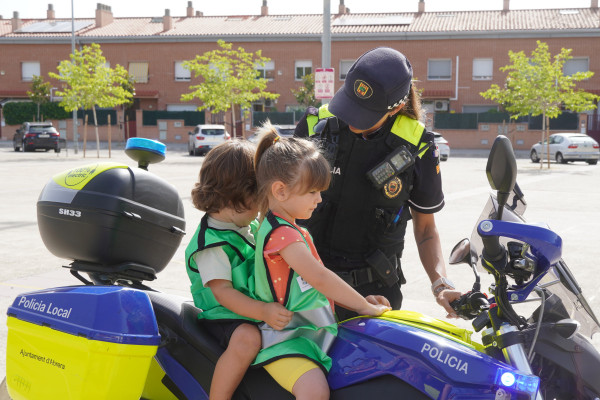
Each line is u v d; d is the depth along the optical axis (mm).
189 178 17328
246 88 32438
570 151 26766
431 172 2539
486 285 5984
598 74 39906
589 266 6777
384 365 1910
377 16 45812
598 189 15227
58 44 46000
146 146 2693
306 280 1976
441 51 42000
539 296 2000
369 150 2455
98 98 29641
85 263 2562
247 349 2012
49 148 31406
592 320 2010
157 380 2344
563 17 42250
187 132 42250
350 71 2430
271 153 2008
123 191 2467
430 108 42750
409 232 8805
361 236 2535
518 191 2086
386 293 2682
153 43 44875
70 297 2172
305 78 41781
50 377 2164
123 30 46625
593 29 39531
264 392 2031
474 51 41531
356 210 2494
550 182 17219
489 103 41719
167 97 45156
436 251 2635
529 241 1755
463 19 43844
